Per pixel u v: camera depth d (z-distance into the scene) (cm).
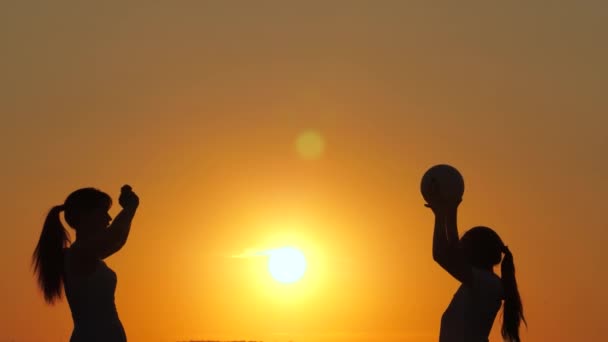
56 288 765
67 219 772
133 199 765
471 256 838
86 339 744
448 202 775
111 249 748
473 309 804
